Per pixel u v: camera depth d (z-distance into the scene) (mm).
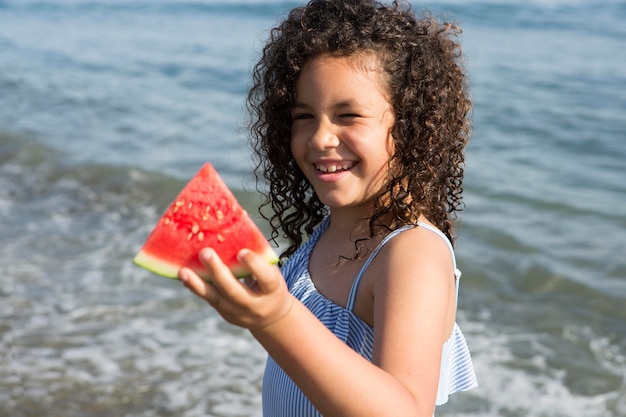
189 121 12594
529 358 5547
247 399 4977
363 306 2135
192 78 16422
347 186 2234
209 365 5359
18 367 5223
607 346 5730
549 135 11609
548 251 7285
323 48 2217
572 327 5992
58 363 5297
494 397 5086
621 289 6547
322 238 2508
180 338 5707
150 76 16875
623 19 24844
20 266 6859
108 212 8531
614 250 7324
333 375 1607
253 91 2844
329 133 2221
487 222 8008
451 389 2395
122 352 5480
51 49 21172
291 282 2506
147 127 12281
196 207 1729
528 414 4914
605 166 10141
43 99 14586
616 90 14547
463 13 25672
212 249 1549
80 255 7176
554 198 8781
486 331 5953
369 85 2217
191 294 6422
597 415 4910
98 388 5031
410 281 1975
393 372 1797
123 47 21219
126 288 6488
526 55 18578
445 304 1962
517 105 13383
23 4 33281
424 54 2357
